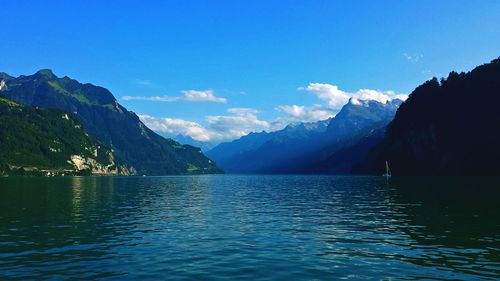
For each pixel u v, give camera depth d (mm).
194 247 32156
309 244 33156
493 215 48969
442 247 31531
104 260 27797
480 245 32125
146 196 91688
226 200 79000
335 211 56719
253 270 25172
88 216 52094
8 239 35719
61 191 107812
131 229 41344
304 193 99000
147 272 24781
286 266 26109
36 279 23281
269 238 36000
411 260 27484
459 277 23531
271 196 89688
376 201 71750
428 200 70625
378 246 32156
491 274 24047
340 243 33500
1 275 24062
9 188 121875
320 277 23688
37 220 48000
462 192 87500
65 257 28703
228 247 32062
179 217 51281
